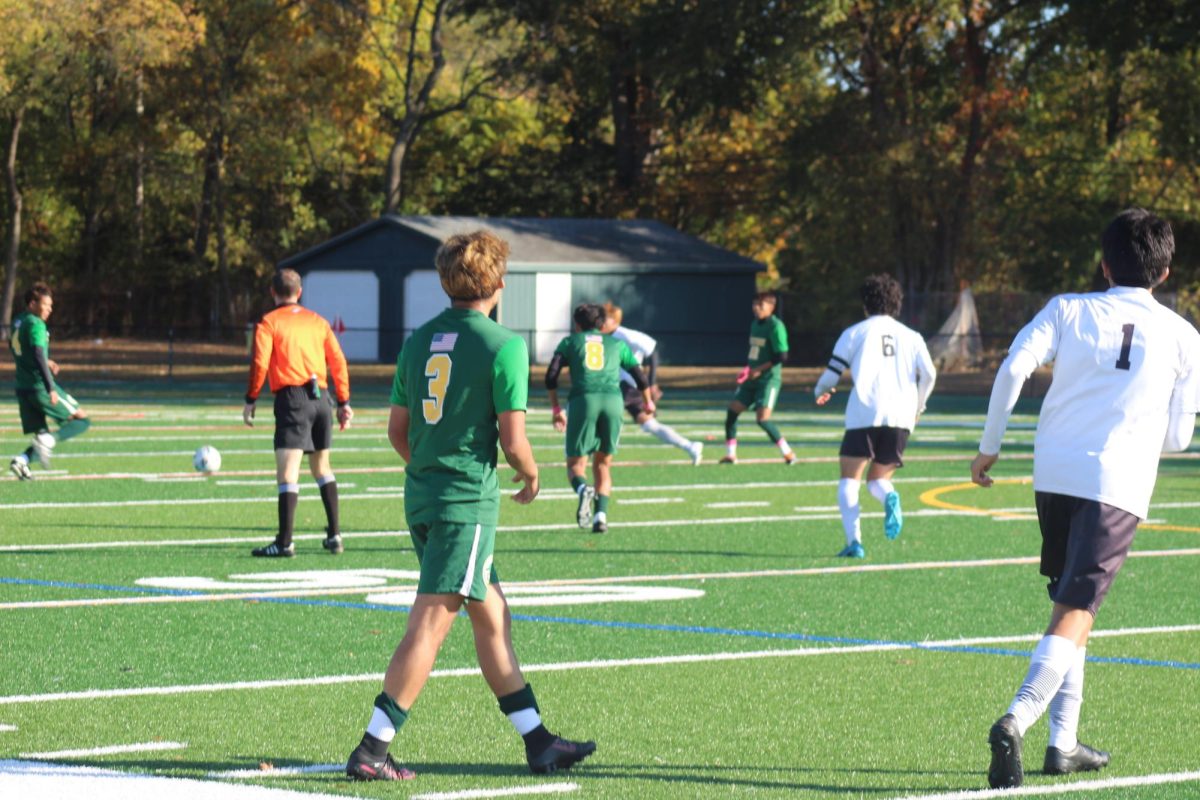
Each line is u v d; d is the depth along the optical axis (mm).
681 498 48125
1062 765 17203
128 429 74125
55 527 39188
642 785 16500
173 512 42688
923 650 24719
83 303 185125
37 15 154875
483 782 16500
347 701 20484
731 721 19672
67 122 187625
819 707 20578
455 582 16312
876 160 143625
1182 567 34562
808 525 41562
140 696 20703
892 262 151875
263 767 16875
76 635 25109
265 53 178000
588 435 39344
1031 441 73062
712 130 164125
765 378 59906
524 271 142000
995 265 162000
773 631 26234
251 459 58906
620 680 22172
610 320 45656
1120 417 16672
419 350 16750
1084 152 160250
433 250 143125
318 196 196750
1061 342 16953
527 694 16969
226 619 26672
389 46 189000
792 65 143625
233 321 183000
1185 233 163250
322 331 34812
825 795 16172
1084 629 16469
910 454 65562
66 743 18000
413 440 16719
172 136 184125
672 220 185625
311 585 30578
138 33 158500
